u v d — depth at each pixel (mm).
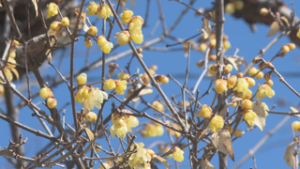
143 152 740
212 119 741
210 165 781
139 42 738
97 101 729
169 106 789
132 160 745
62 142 779
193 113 770
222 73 803
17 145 764
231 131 832
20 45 784
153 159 774
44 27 760
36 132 832
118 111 745
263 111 767
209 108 742
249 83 738
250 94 758
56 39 796
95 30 730
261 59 788
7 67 867
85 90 732
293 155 789
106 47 729
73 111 760
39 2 756
